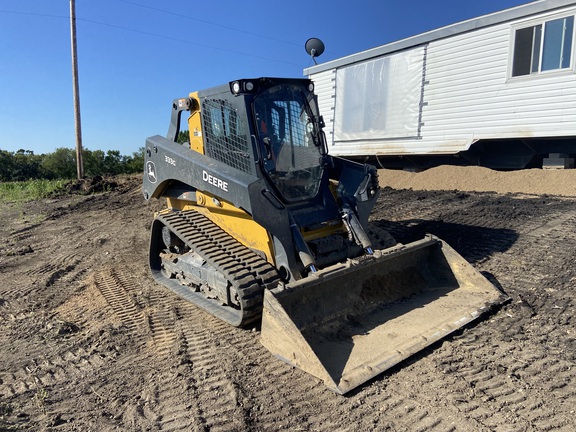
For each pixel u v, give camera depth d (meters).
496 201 9.04
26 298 5.72
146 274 6.51
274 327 3.70
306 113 5.01
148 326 4.64
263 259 4.40
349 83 14.64
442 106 12.13
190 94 5.23
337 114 15.22
